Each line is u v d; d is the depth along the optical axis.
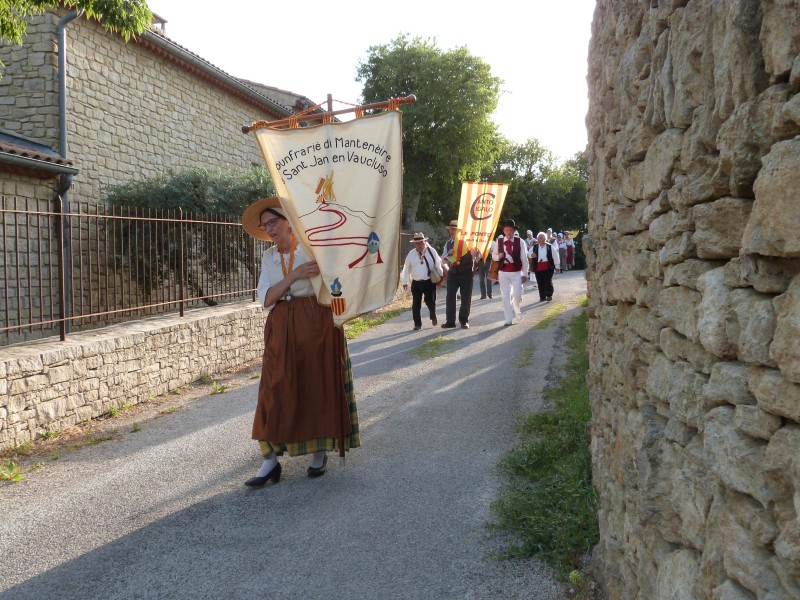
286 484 4.68
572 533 3.52
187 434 6.09
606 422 3.42
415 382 7.62
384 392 7.24
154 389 7.68
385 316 13.98
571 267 34.28
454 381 7.54
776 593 1.37
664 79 2.15
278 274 4.67
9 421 5.66
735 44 1.54
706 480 1.73
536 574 3.30
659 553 2.13
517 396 6.68
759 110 1.46
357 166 4.53
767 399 1.39
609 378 3.35
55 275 9.67
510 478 4.52
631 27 2.74
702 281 1.75
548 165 48.75
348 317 4.50
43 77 11.01
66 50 11.32
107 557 3.72
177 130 14.60
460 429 5.72
